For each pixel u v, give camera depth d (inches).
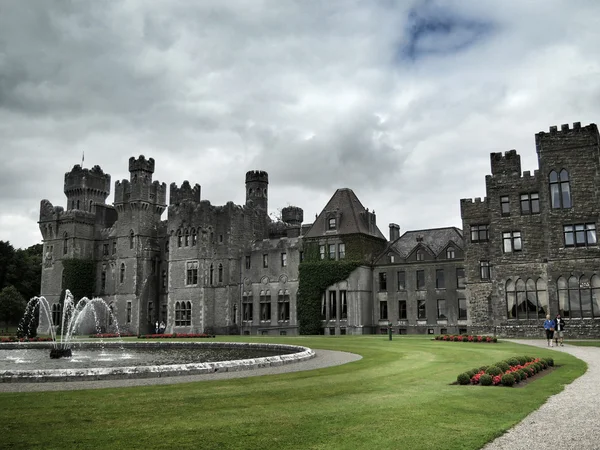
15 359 1389.0
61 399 652.7
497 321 2048.5
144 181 3393.2
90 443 462.6
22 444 460.1
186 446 454.0
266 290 2906.0
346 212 2758.4
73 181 3863.2
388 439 474.0
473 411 584.1
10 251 4050.2
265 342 1817.2
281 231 3361.2
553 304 1930.4
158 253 3444.9
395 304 2652.6
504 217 2091.5
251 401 638.5
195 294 3024.1
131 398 657.6
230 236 3024.1
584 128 1950.1
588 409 600.4
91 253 3548.2
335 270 2655.0
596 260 1881.2
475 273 2258.9
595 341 1669.5
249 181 3430.1
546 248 1964.8
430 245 2682.1
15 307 3486.7
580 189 1934.1
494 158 2139.5
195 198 3321.9
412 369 957.8
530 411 588.7
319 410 586.9
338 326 2632.9
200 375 882.1
